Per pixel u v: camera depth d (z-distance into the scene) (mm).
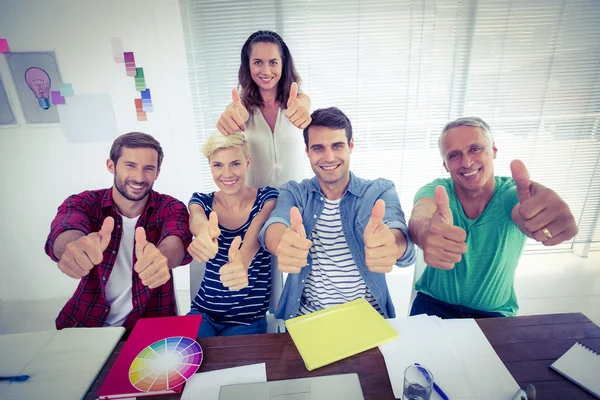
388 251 931
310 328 863
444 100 1958
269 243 1127
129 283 1300
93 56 1707
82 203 1260
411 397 652
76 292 1265
